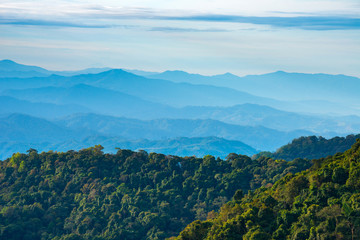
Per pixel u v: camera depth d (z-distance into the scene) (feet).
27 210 487.61
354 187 300.81
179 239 344.28
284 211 310.86
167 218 473.67
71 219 489.26
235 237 307.58
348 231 260.83
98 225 469.16
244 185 537.24
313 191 315.17
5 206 498.28
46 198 524.52
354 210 266.98
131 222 466.29
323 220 277.85
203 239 329.11
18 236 453.99
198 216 483.10
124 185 537.65
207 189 532.32
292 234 284.41
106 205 494.59
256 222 315.37
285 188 346.95
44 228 477.36
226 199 508.53
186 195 538.47
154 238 434.71
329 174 322.14
